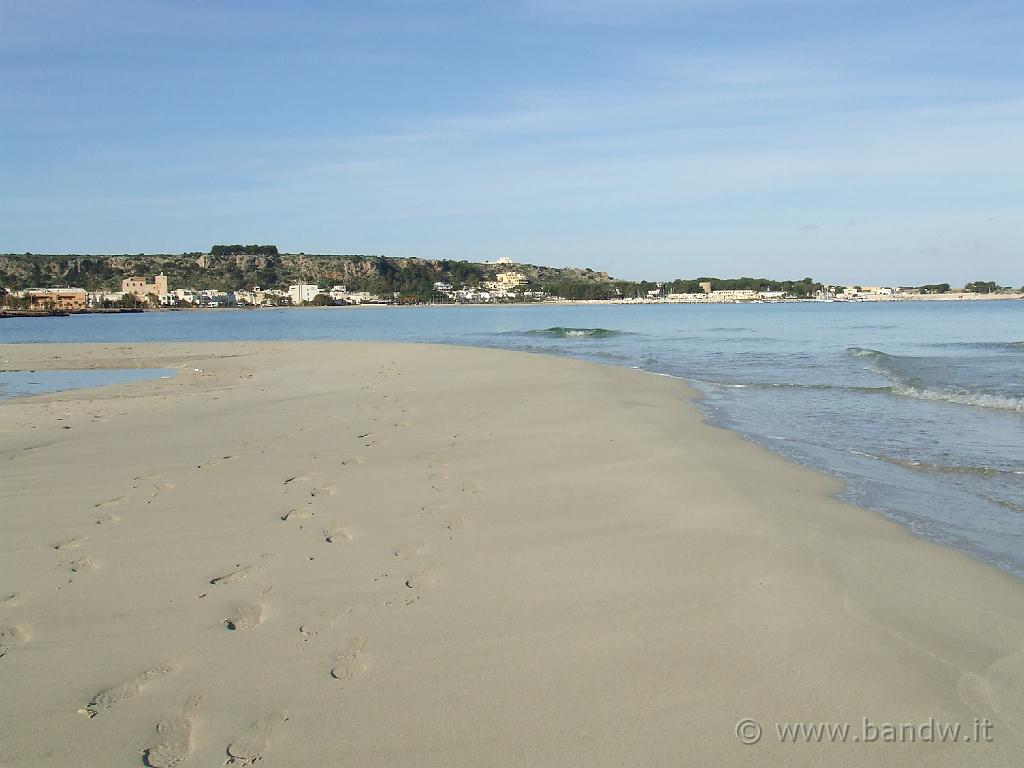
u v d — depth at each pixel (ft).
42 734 9.37
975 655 11.05
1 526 18.17
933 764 8.57
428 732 9.27
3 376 69.56
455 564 15.12
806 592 13.10
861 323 177.78
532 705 9.82
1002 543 17.12
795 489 21.22
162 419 36.47
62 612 13.05
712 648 11.23
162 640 11.93
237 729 9.42
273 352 95.71
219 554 15.93
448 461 24.88
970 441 30.35
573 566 14.84
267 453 26.76
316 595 13.65
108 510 19.44
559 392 43.68
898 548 15.88
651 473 22.21
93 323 263.29
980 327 151.23
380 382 53.57
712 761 8.63
